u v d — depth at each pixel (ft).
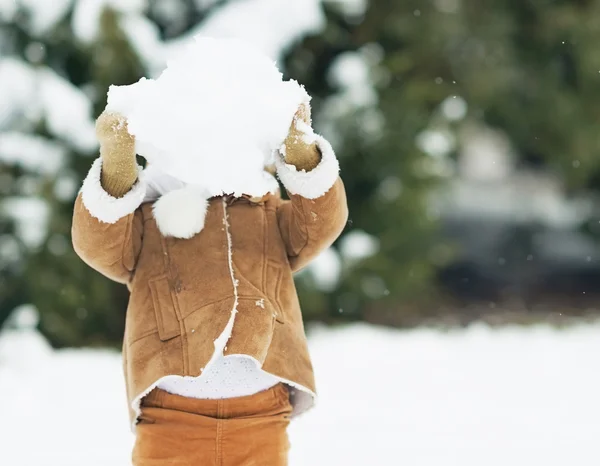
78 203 9.20
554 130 42.65
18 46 30.68
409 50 37.35
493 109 42.55
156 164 8.90
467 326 35.86
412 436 17.78
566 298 43.80
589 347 29.04
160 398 9.33
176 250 9.48
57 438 17.61
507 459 16.24
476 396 21.67
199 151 8.34
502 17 40.14
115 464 15.88
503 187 53.21
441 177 35.35
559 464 15.99
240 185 8.55
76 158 30.17
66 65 31.94
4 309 29.40
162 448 9.21
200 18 33.14
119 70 30.27
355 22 35.88
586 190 46.44
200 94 8.32
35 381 23.20
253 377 9.36
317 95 35.12
